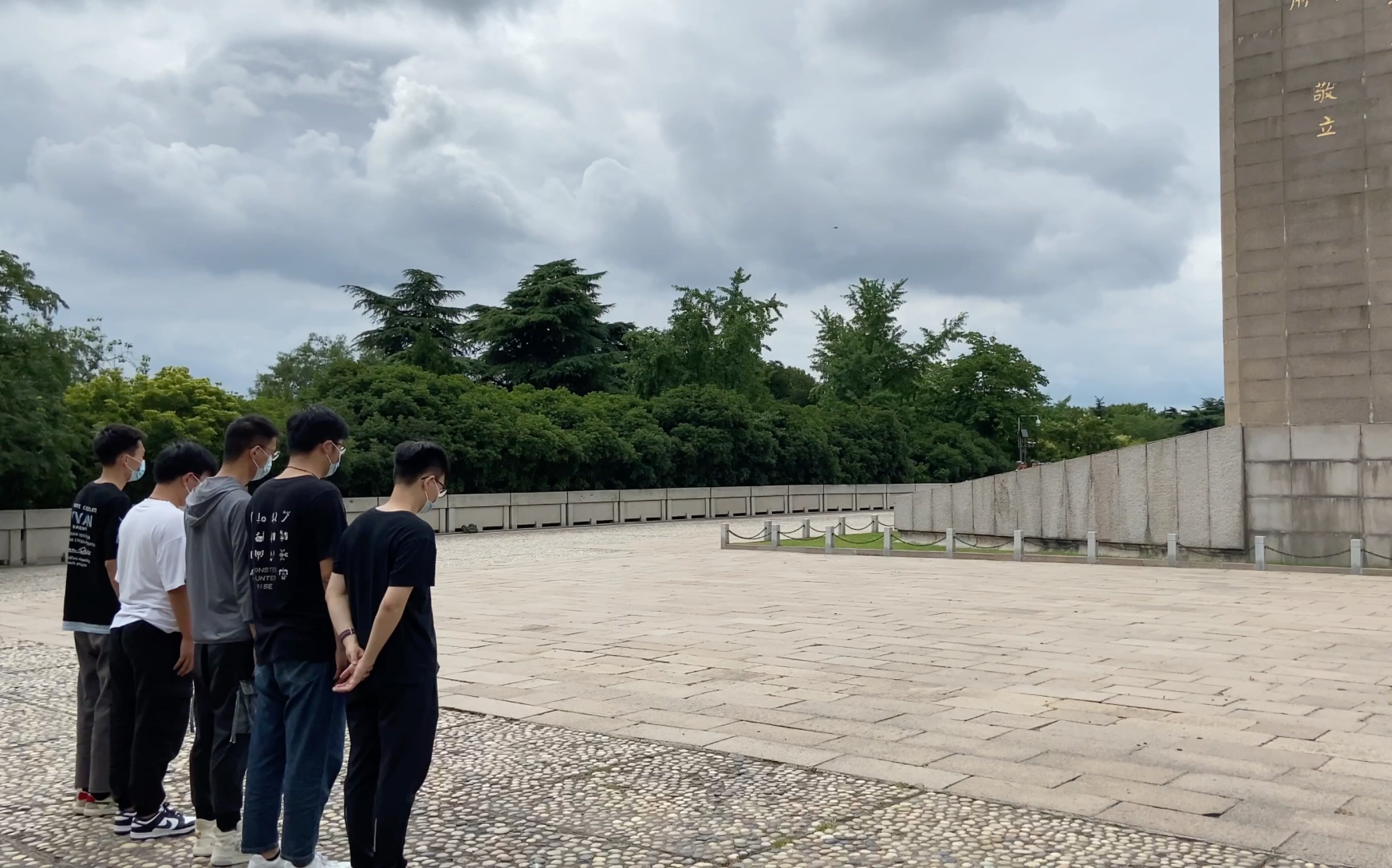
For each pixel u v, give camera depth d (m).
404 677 4.54
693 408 46.75
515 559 24.20
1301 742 7.40
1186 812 5.87
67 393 26.94
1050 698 8.85
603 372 53.88
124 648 5.66
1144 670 10.09
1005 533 25.20
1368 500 19.92
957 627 12.91
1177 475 22.09
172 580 5.54
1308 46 20.88
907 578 19.27
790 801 6.11
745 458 48.25
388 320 50.91
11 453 21.81
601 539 30.88
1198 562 20.98
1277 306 21.11
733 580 19.08
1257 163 21.38
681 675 9.88
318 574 4.91
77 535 6.18
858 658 10.76
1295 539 20.64
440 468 4.80
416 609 4.61
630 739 7.55
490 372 52.84
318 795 4.91
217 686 5.29
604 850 5.33
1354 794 6.21
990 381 66.50
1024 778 6.54
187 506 5.43
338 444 5.18
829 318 68.00
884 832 5.56
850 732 7.71
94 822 6.00
